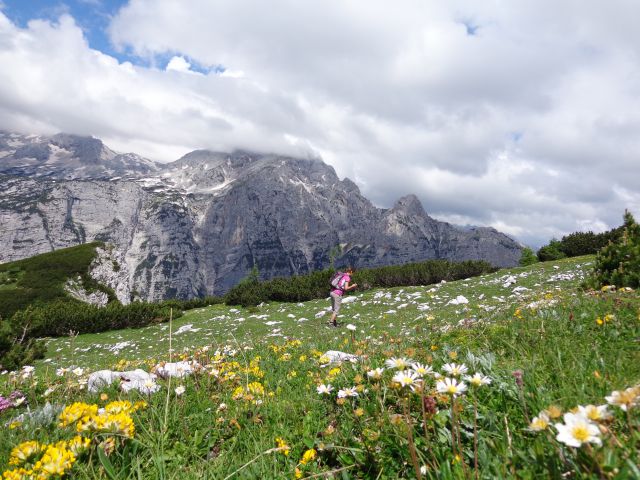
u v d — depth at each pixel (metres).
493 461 2.28
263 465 2.78
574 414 1.83
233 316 32.34
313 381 5.00
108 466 2.41
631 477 1.66
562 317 5.85
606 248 12.42
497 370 3.78
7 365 15.20
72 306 35.03
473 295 23.45
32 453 2.65
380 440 2.94
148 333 29.69
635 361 3.58
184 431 3.57
